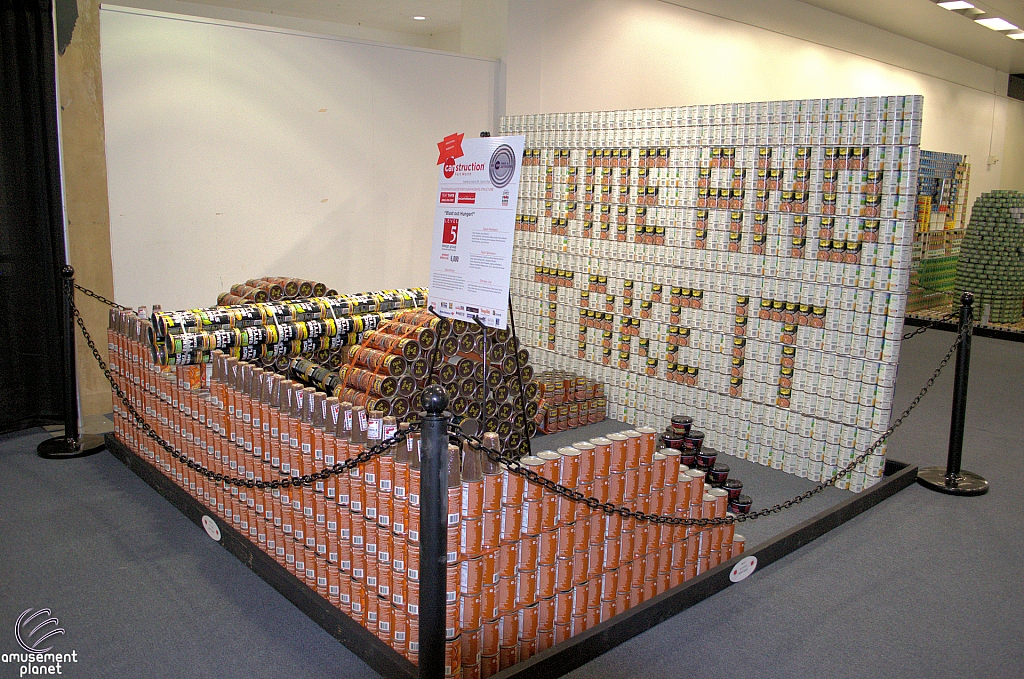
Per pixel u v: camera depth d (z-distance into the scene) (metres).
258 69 6.91
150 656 3.17
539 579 3.15
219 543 4.20
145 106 6.32
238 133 6.88
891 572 4.11
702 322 6.07
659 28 10.04
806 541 4.44
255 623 3.44
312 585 3.62
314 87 7.29
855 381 5.22
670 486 3.61
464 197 4.17
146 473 4.97
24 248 5.69
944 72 16.12
